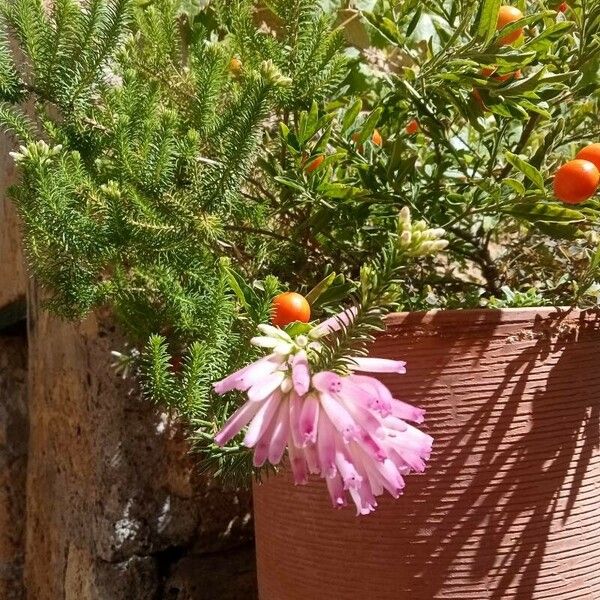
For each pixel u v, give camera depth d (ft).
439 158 1.53
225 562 1.81
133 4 1.40
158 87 1.44
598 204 1.33
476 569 1.22
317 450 0.89
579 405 1.28
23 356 2.35
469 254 1.56
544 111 1.32
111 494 1.71
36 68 1.38
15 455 2.24
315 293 1.22
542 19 1.44
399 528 1.23
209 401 1.28
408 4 1.59
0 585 2.13
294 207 1.52
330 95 1.67
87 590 1.74
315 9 1.54
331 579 1.28
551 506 1.25
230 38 1.57
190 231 1.34
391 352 1.22
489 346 1.22
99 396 1.74
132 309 1.39
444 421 1.22
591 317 1.29
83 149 1.39
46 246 1.33
